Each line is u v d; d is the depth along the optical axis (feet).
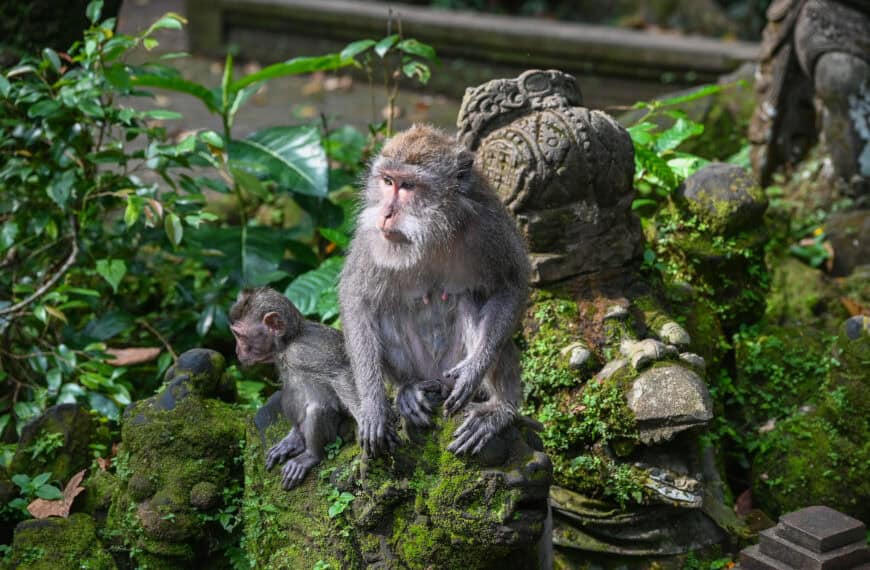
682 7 50.67
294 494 15.51
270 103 41.70
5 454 18.69
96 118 22.67
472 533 14.07
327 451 15.57
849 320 20.11
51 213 22.68
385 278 15.31
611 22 51.75
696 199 21.25
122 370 21.42
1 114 22.58
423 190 14.73
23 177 21.99
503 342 15.17
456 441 14.23
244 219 25.23
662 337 18.42
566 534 18.06
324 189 24.27
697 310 20.53
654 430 17.06
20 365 22.47
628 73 40.27
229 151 24.84
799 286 24.85
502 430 14.42
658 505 17.65
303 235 26.37
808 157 29.60
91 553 16.44
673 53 39.11
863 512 19.38
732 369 21.66
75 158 23.02
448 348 15.81
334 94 43.11
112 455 19.33
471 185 15.16
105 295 24.47
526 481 14.02
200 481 16.39
